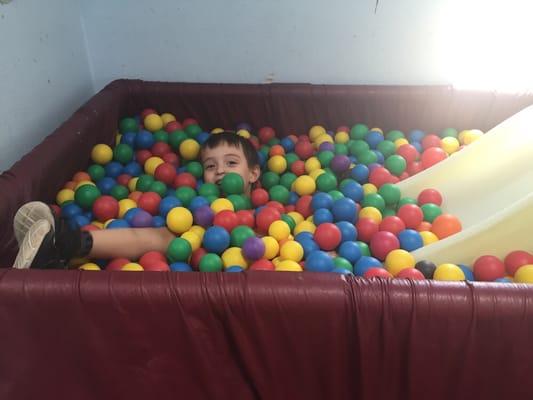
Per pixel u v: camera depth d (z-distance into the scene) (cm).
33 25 164
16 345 95
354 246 134
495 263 125
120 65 214
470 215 158
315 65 212
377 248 136
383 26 201
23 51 158
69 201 158
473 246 132
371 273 116
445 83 212
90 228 134
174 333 94
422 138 208
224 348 97
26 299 89
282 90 205
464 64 207
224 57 212
